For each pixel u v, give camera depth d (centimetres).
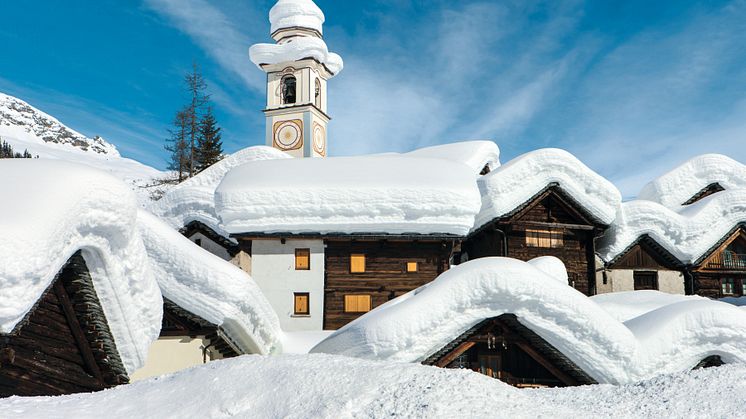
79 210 853
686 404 832
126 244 983
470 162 3198
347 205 2253
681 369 1388
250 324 1733
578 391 1012
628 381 1343
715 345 1416
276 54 3894
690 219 3109
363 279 2306
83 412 696
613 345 1336
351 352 1315
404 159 2398
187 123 6047
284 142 3853
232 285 1599
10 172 836
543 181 2736
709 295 3183
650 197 3762
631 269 3112
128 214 947
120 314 1027
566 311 1339
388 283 2306
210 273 1593
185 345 1661
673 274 3158
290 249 2320
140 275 1042
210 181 2930
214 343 1773
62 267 898
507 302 1345
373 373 737
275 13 4119
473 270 1355
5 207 774
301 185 2286
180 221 2736
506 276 1338
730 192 3180
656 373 1363
